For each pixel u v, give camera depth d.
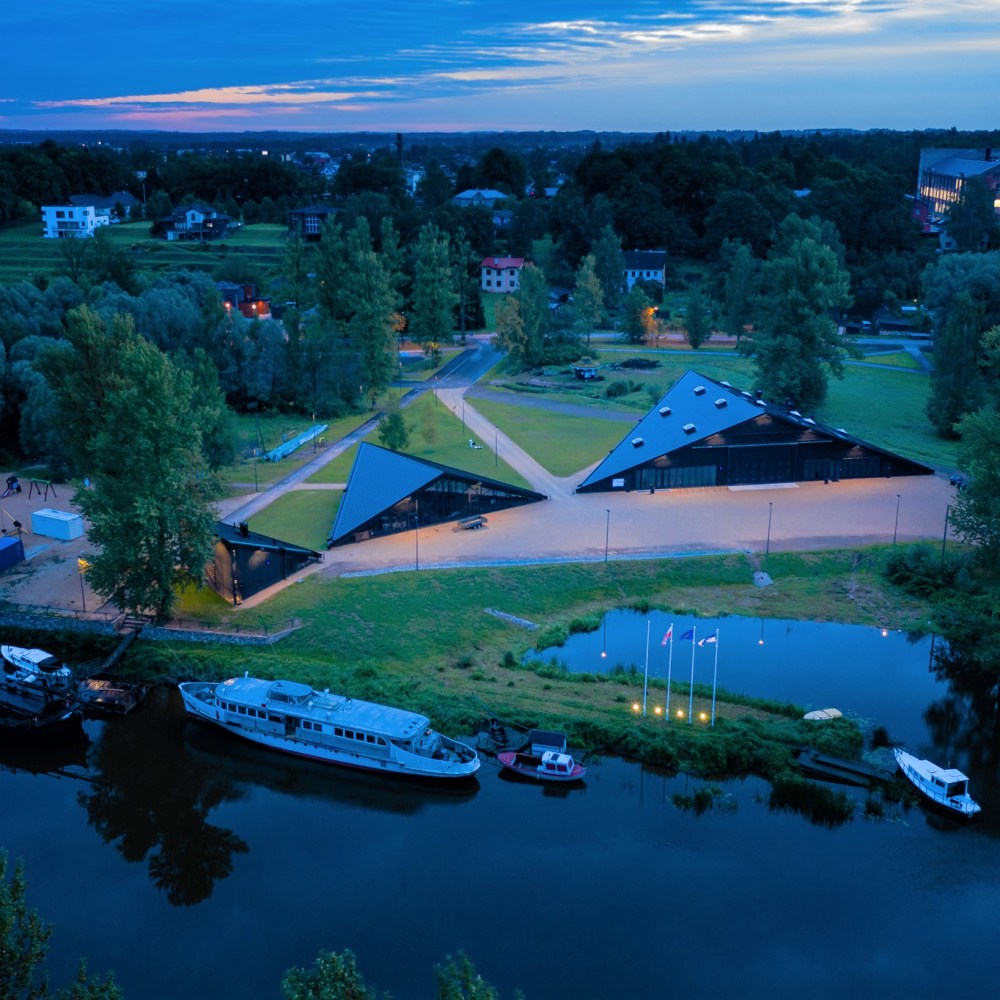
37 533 102.56
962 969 48.66
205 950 50.31
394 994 46.78
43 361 101.44
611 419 149.12
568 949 49.81
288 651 80.06
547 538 100.75
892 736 69.50
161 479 80.56
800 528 103.94
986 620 82.81
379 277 158.00
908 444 133.25
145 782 66.06
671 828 59.62
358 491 105.19
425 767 64.44
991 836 58.81
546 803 62.53
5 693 73.00
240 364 154.25
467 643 82.56
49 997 38.16
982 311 138.38
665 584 93.06
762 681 77.00
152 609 85.06
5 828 61.22
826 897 53.62
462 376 181.88
